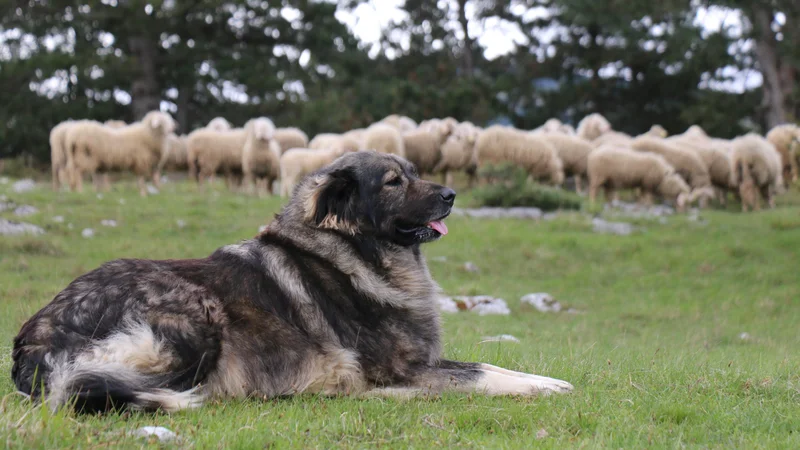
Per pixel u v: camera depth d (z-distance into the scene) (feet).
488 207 70.23
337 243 17.07
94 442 12.49
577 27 141.49
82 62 112.06
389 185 17.40
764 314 44.04
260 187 84.07
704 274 51.83
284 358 16.14
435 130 85.66
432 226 17.60
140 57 118.01
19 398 14.96
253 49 125.70
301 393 16.17
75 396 14.05
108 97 126.21
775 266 52.47
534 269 53.16
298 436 13.46
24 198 61.21
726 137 127.85
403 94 126.00
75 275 41.04
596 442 13.29
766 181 78.33
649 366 22.02
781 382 18.74
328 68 138.41
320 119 126.31
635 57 136.15
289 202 17.89
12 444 11.94
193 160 84.38
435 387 16.67
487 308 43.16
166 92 133.69
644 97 141.49
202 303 15.74
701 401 16.67
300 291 16.55
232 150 84.17
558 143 85.76
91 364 14.57
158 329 15.20
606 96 143.23
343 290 16.84
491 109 133.69
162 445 12.57
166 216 59.26
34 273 40.42
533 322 40.83
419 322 17.30
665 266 53.47
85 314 15.17
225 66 119.03
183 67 118.42
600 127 101.60
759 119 135.95
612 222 65.26
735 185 80.79
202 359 15.37
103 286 15.56
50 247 46.34
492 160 82.17
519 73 145.07
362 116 125.59
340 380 16.44
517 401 16.33
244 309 16.06
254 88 125.29
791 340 37.81
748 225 63.87
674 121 139.54
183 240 52.49
